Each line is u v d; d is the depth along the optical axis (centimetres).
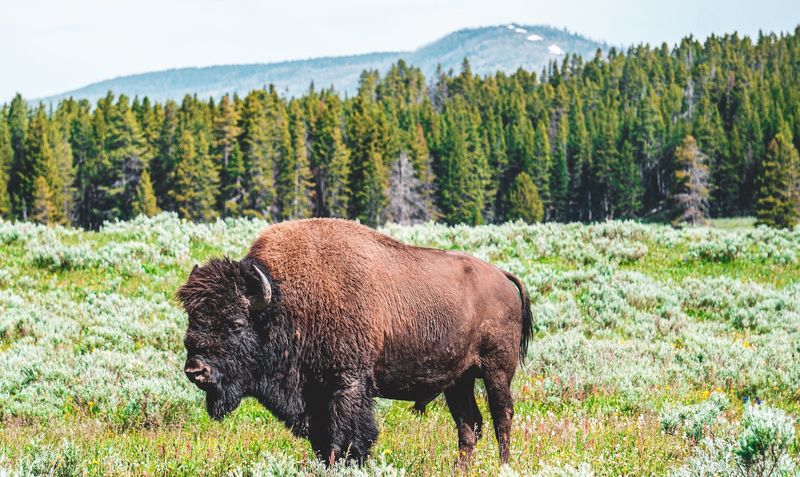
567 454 1864
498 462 1855
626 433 2191
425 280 1883
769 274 4891
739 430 2156
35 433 2181
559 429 2186
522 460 1798
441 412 2536
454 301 1900
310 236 1820
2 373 2683
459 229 5672
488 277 2006
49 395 2542
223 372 1683
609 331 3775
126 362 2875
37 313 3369
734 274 4897
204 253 4550
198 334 1670
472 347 1953
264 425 2367
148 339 3225
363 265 1805
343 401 1727
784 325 3906
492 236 5409
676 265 5075
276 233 1836
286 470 1547
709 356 3272
